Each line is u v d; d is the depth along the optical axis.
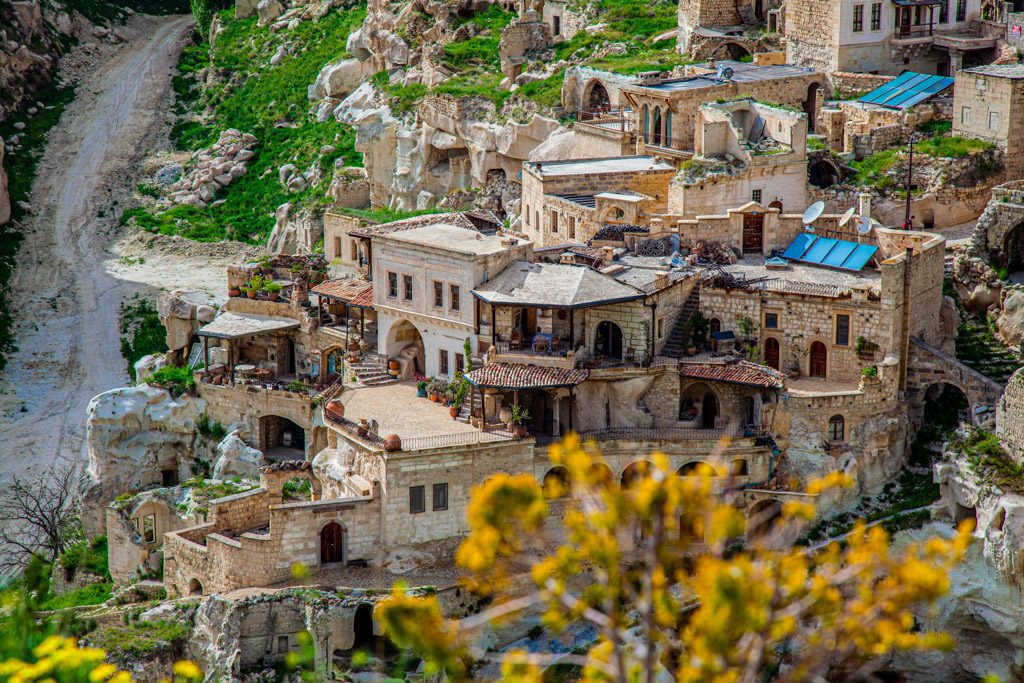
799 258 159.88
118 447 176.75
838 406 147.38
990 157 175.12
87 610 151.38
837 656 126.62
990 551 134.00
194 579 150.25
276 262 184.25
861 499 147.88
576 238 172.62
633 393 152.12
